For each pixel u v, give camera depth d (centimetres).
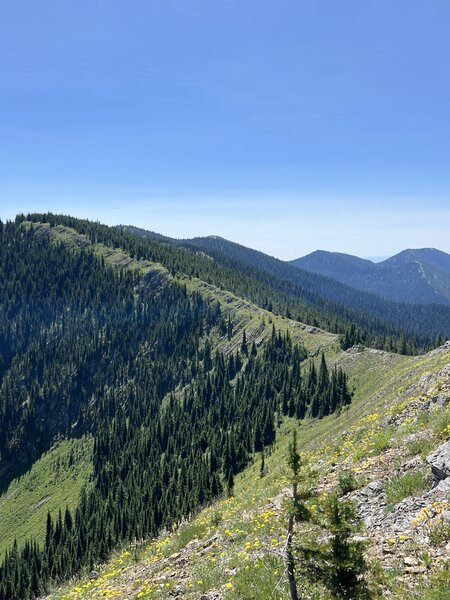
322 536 1163
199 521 2203
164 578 1446
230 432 11438
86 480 14600
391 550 1038
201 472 9725
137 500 10825
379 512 1288
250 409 12569
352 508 834
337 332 18438
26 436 17562
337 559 788
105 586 1717
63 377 19738
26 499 14862
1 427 17562
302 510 830
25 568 9762
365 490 1462
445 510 1091
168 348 19762
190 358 18375
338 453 2248
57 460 16288
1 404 18250
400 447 1764
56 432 17900
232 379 15738
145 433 14962
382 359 11381
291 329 16662
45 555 10269
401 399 3122
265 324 17938
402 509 1230
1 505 14912
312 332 15975
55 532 11450
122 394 18312
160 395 17475
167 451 13438
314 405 10419
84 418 17975
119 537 8962
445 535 1004
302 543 844
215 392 15200
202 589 1221
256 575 1127
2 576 10106
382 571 853
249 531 1534
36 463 16612
